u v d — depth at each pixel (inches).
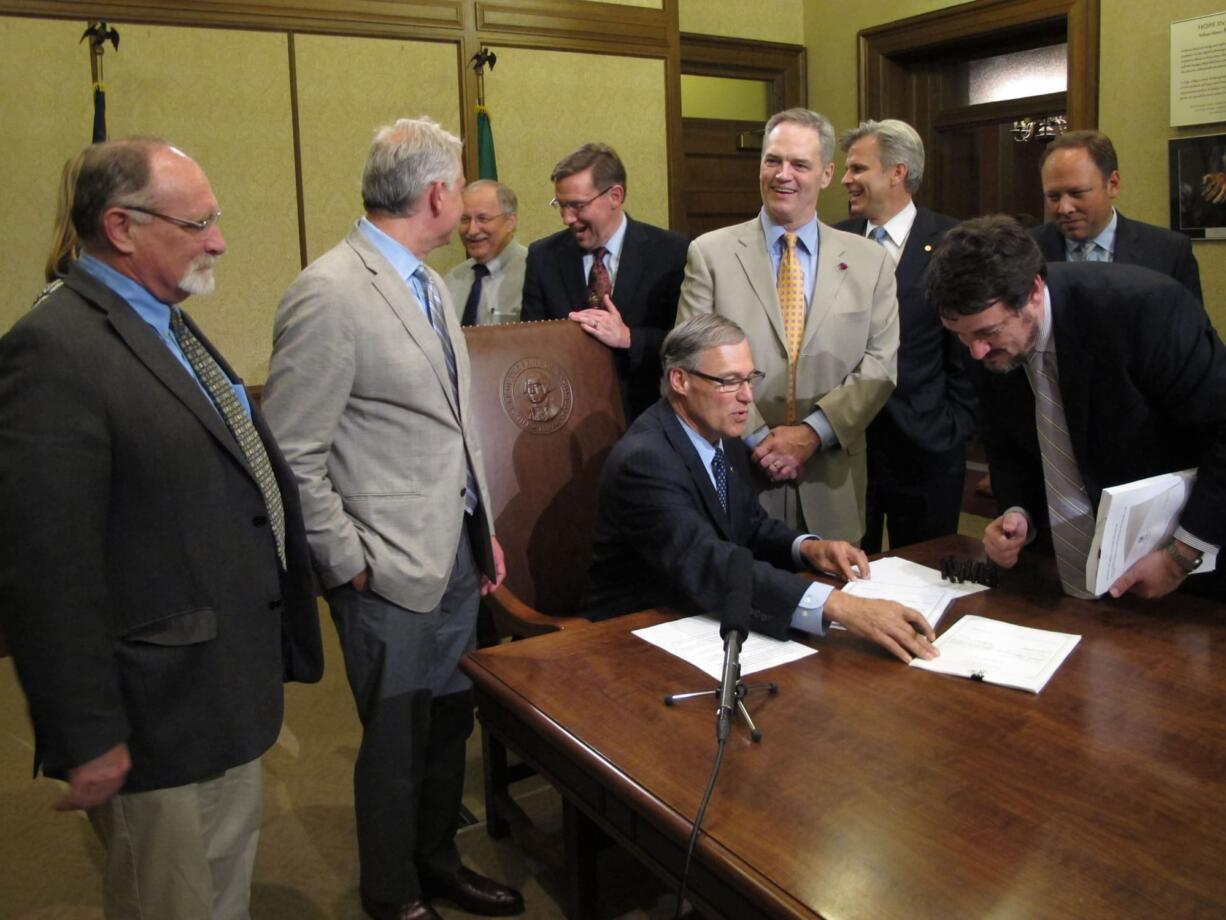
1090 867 45.1
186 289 57.1
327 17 161.5
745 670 67.1
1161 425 74.8
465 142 174.4
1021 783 52.1
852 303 101.2
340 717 125.3
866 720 59.6
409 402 75.9
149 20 149.5
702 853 48.3
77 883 92.7
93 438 52.1
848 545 84.4
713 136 236.2
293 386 72.9
